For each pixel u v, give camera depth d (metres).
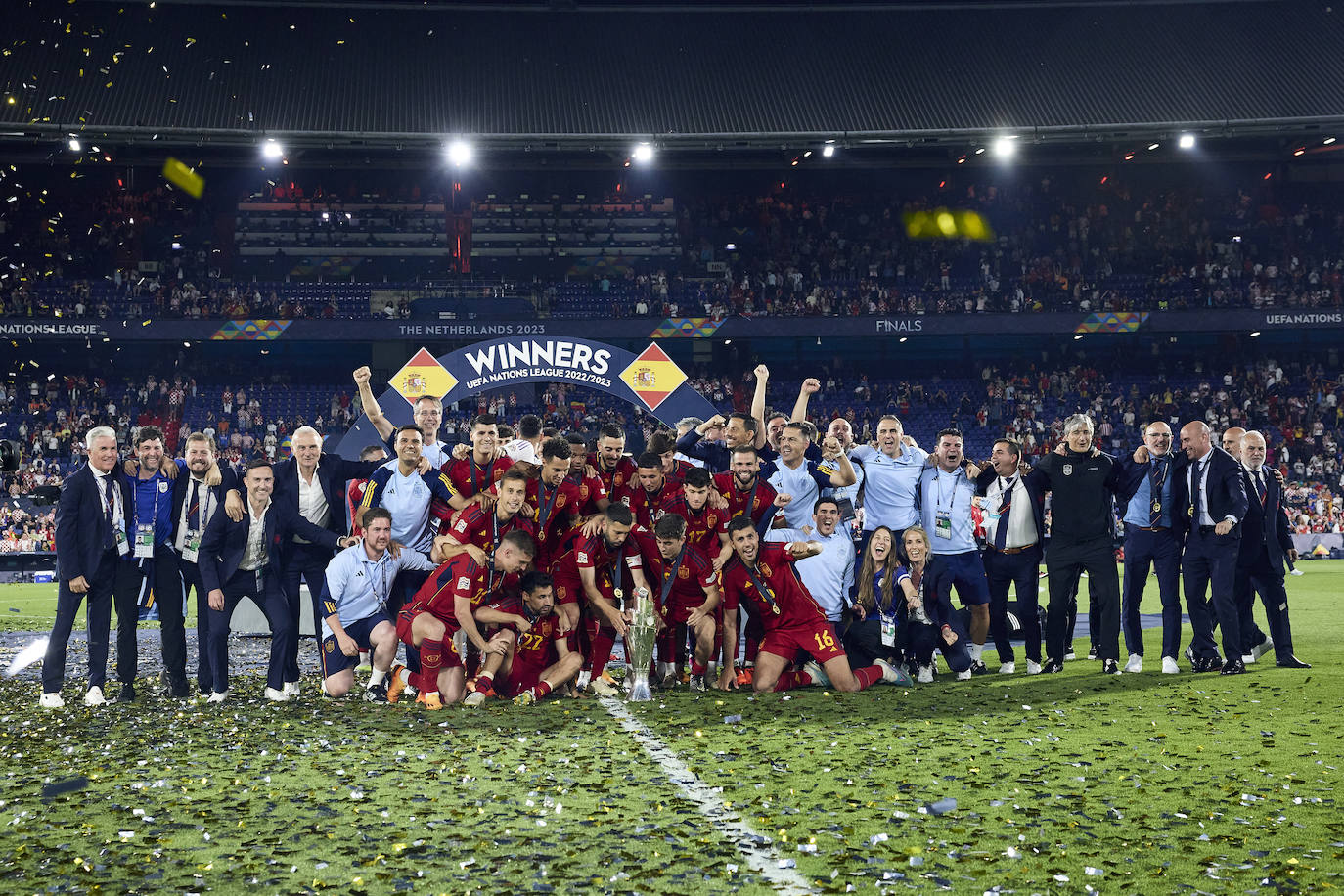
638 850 4.11
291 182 44.84
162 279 42.62
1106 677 8.83
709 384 43.12
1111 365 43.59
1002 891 3.65
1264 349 44.03
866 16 45.22
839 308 41.66
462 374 16.03
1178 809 4.62
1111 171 46.50
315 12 43.31
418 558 8.95
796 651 8.53
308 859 4.05
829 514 8.96
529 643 8.16
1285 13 43.84
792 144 40.91
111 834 4.43
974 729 6.52
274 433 39.22
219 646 8.23
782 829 4.36
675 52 43.81
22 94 38.19
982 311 41.41
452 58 42.75
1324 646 10.85
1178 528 9.11
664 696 8.15
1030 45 43.72
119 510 8.30
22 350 41.47
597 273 45.34
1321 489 36.12
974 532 9.76
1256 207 45.91
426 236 44.84
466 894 3.66
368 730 6.76
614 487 8.96
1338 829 4.29
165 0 42.09
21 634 15.47
